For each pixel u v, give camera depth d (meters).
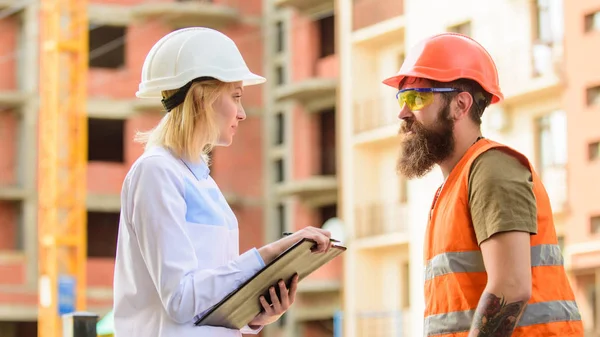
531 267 4.60
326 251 4.68
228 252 4.75
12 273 40.50
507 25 27.48
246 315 4.71
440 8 29.25
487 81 4.94
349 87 34.75
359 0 34.59
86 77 39.97
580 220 25.78
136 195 4.59
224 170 41.69
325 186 39.53
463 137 4.90
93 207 41.62
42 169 38.78
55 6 39.28
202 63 4.75
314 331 38.88
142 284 4.64
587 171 25.67
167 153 4.71
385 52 34.16
